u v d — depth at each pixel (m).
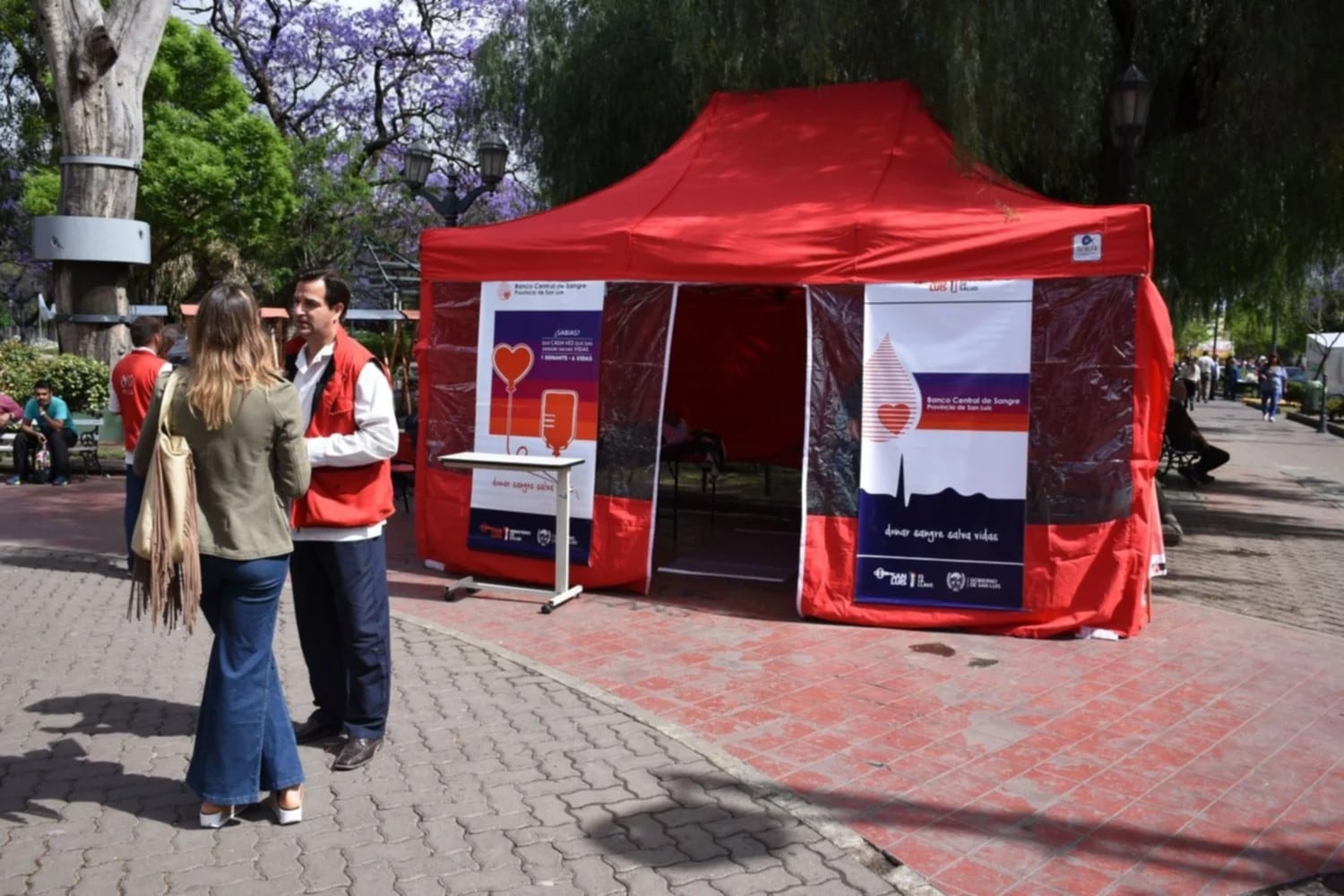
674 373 12.16
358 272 26.08
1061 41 7.45
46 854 3.49
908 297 6.54
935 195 7.11
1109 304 6.21
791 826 3.80
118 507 11.35
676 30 9.21
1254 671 5.79
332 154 25.67
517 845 3.62
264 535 3.56
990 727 4.87
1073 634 6.40
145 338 6.62
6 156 25.28
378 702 4.34
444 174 26.00
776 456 11.72
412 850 3.56
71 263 14.92
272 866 3.44
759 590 7.60
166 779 4.12
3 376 14.63
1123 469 6.26
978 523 6.45
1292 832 3.87
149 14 15.00
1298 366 46.09
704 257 6.89
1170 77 9.31
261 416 3.50
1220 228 9.47
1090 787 4.23
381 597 4.32
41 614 6.64
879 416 6.61
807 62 7.70
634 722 4.81
